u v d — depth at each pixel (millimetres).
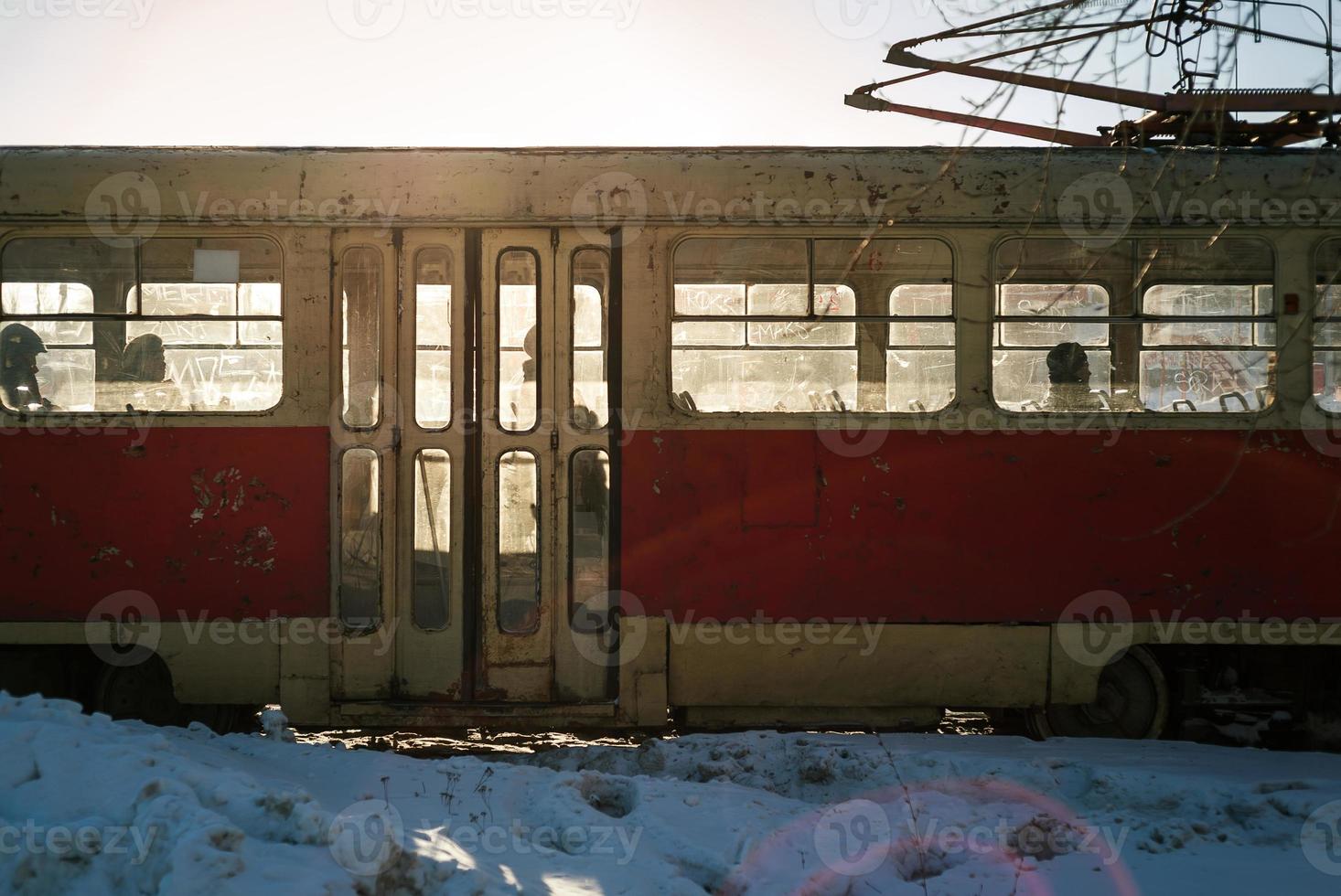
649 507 6680
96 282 6742
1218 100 5484
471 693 6730
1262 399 6773
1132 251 6793
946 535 6695
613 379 6766
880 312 6754
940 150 6848
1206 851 4707
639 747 6270
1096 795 5406
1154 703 6992
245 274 6762
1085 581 6707
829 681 6664
